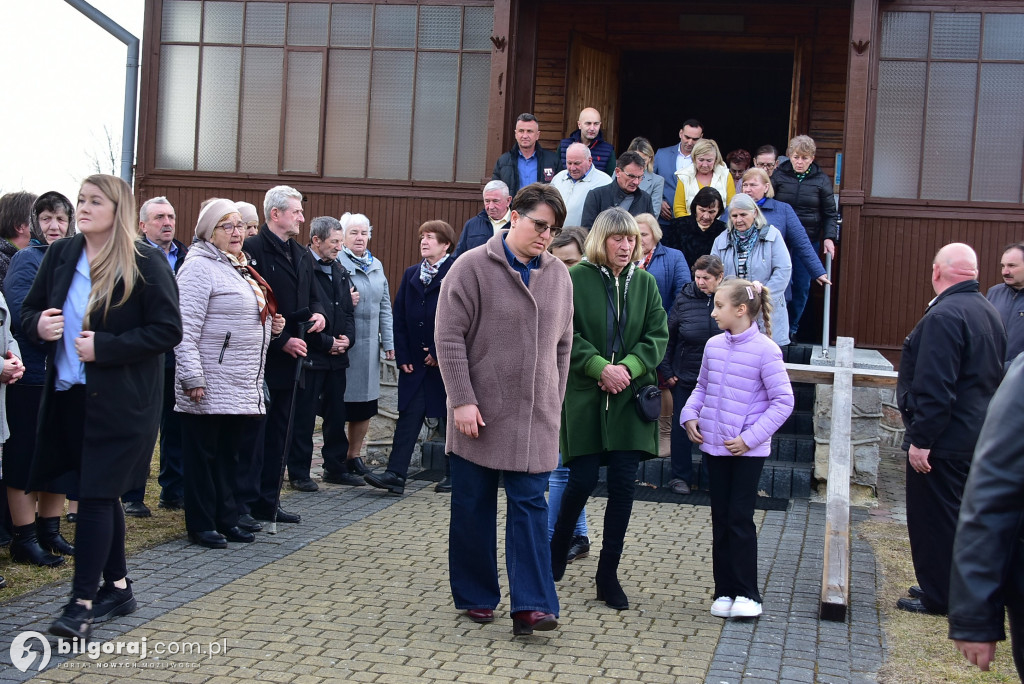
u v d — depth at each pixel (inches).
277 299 256.7
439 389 293.4
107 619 177.5
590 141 380.2
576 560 232.2
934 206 382.9
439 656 168.1
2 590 192.9
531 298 181.3
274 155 432.1
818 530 263.0
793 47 485.1
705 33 491.5
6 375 188.2
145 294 172.7
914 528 201.0
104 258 171.5
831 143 478.3
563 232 233.1
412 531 252.8
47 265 182.1
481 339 181.3
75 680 152.0
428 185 419.2
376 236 424.2
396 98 423.5
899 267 385.7
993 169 382.6
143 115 437.4
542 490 182.4
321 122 427.5
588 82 490.6
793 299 359.9
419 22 420.8
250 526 241.8
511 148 402.9
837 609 192.5
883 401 381.4
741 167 411.2
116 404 169.3
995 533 103.0
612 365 196.2
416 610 191.6
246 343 229.0
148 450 174.6
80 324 177.2
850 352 251.9
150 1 436.5
